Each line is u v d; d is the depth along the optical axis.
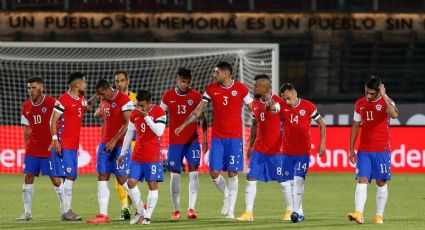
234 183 45.00
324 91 110.81
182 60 92.81
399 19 113.38
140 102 41.00
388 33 113.38
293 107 42.88
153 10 112.31
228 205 45.69
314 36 112.12
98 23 109.69
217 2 115.44
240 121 44.91
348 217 41.97
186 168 84.56
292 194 44.12
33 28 108.62
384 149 41.31
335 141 82.81
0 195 61.25
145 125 41.59
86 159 82.31
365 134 41.38
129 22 110.19
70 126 44.19
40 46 71.06
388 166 41.41
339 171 82.88
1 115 90.19
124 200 44.91
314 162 83.06
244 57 81.94
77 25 109.38
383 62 114.38
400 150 82.44
